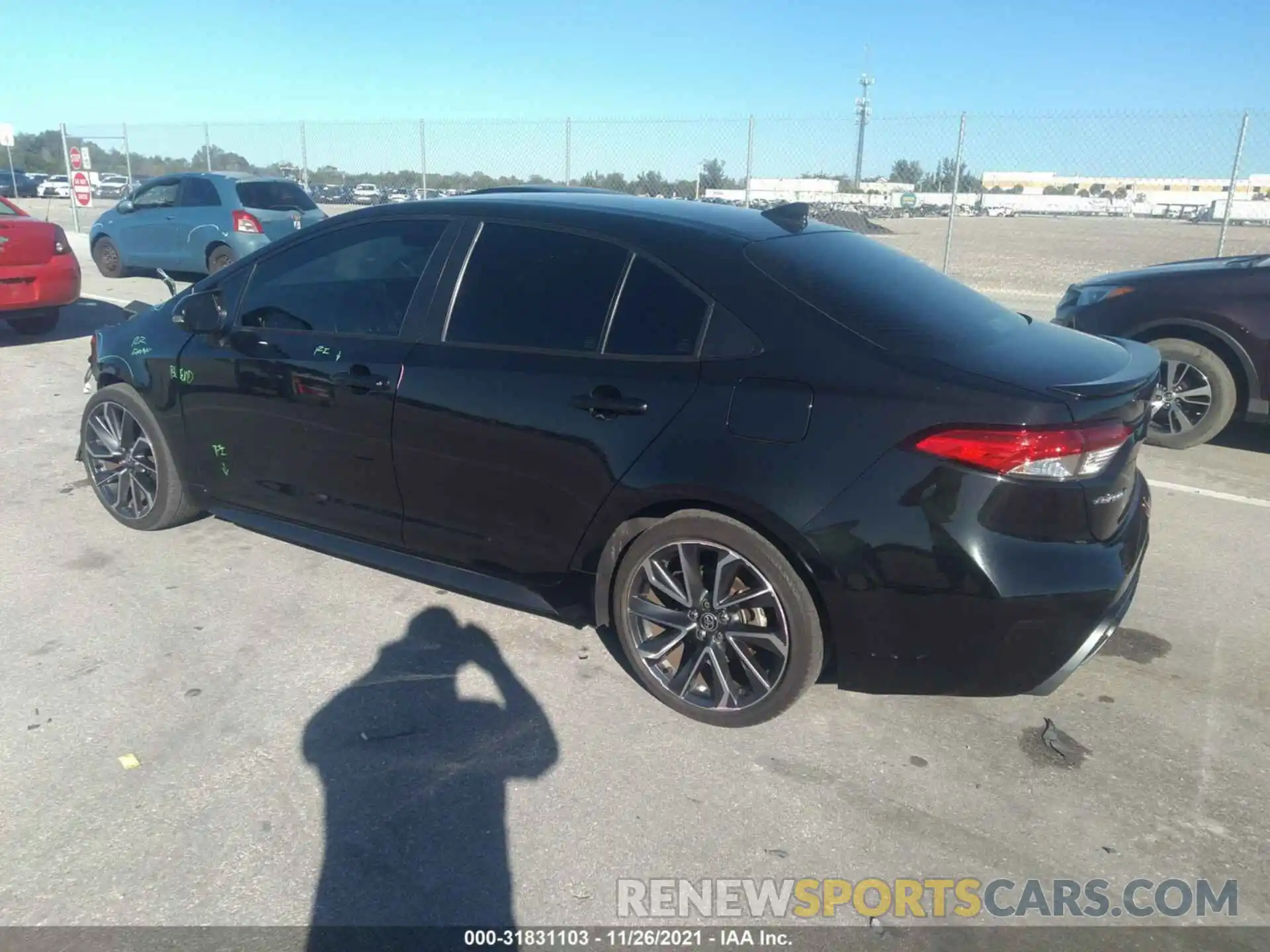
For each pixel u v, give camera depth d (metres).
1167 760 3.04
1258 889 2.51
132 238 14.12
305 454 3.87
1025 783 2.92
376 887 2.45
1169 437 6.48
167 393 4.29
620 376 3.10
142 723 3.11
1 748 2.96
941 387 2.72
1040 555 2.70
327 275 3.86
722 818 2.73
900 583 2.75
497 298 3.43
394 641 3.68
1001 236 24.59
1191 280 6.25
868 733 3.16
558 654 3.62
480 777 2.89
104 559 4.36
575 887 2.47
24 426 6.38
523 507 3.34
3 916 2.32
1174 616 4.01
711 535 3.01
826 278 3.13
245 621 3.81
